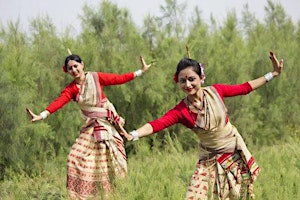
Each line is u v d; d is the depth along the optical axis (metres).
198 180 5.64
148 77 14.66
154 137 14.39
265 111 17.06
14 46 13.71
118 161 7.63
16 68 12.60
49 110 7.41
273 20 24.23
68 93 7.62
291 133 17.28
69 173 7.55
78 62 7.61
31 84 13.02
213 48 16.20
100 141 7.57
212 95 5.51
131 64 14.48
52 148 12.56
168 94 15.29
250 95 16.11
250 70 17.28
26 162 11.98
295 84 17.98
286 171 7.86
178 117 5.48
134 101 14.85
